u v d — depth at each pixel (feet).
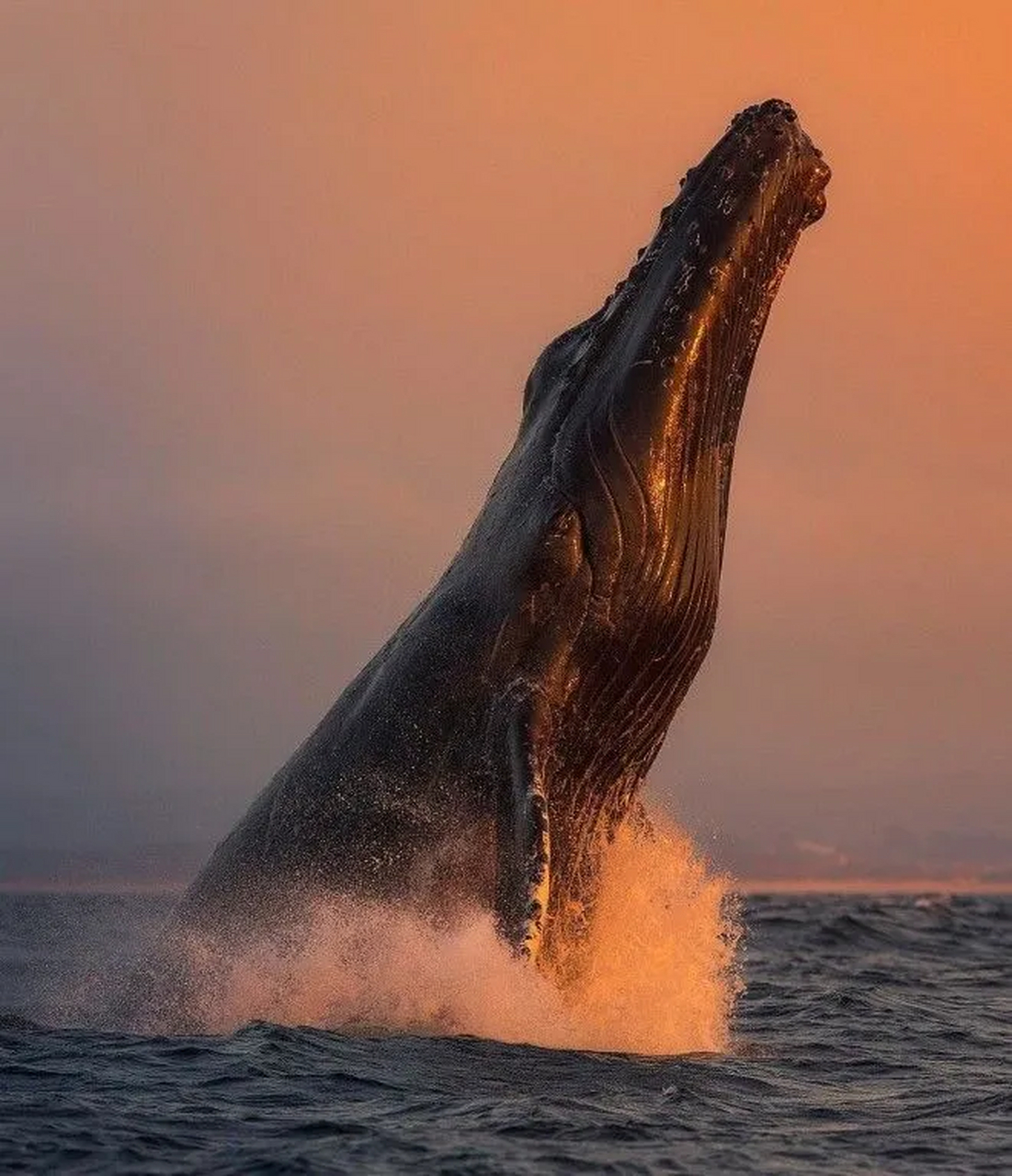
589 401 205.98
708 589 204.33
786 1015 257.14
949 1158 160.76
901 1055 219.61
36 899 534.78
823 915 578.66
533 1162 152.56
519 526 204.33
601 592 199.52
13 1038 198.29
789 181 203.10
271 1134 160.56
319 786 208.64
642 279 207.92
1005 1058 219.82
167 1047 192.85
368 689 210.59
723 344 202.18
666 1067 192.03
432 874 198.49
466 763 199.21
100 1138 158.92
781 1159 157.28
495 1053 188.03
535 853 186.60
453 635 203.92
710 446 203.62
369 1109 168.35
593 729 201.87
